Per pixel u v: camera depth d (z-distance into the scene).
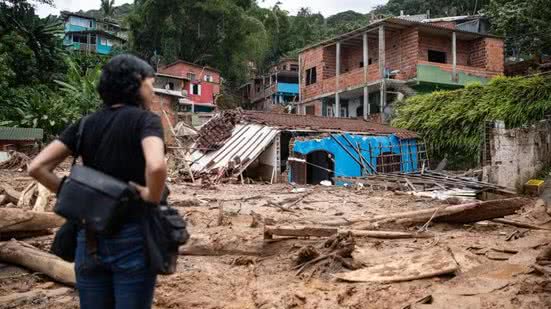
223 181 16.97
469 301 4.11
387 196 12.76
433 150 21.38
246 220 8.17
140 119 2.22
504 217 8.46
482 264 5.25
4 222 5.89
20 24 36.53
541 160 17.70
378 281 4.70
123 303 2.12
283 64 50.50
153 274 2.20
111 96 2.33
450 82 27.55
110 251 2.11
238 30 51.56
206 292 4.47
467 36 28.58
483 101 19.73
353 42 30.94
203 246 5.91
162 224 2.21
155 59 51.88
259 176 19.27
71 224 2.30
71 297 4.32
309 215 9.14
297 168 18.52
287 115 22.88
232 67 54.84
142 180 2.22
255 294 4.39
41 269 4.89
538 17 25.05
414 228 7.67
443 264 5.03
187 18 48.81
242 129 20.62
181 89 43.00
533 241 6.46
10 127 27.09
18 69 35.41
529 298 4.12
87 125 2.29
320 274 5.04
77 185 2.11
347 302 4.20
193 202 10.55
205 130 21.80
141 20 49.47
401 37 28.19
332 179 18.72
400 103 25.19
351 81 29.53
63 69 39.22
